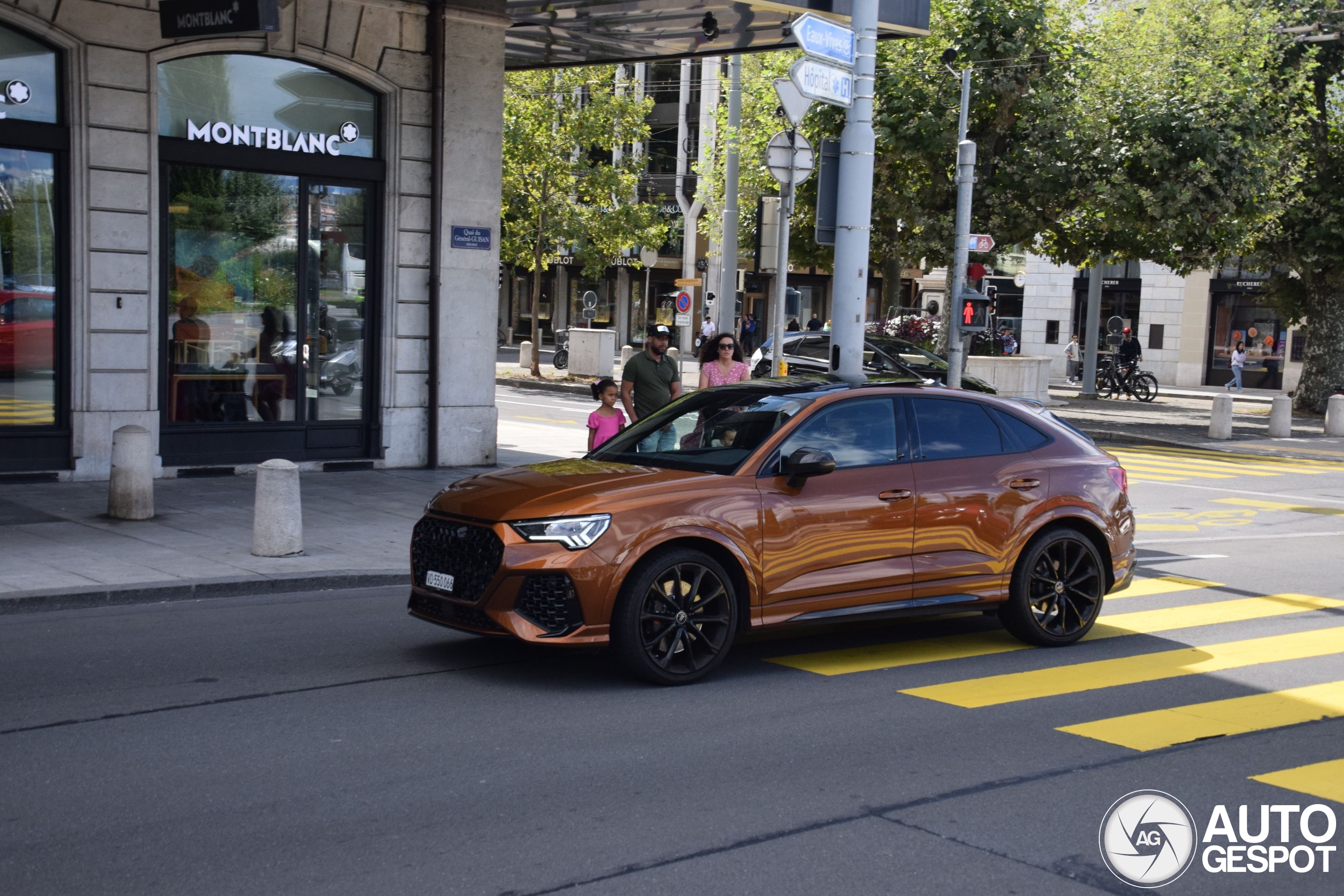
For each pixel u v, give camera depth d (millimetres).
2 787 5043
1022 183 24797
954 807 5062
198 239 13938
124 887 4129
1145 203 24156
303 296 14719
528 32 17641
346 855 4426
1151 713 6559
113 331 13125
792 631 8477
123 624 7965
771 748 5773
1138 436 23797
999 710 6535
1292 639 8539
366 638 7820
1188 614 9375
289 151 14367
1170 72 25094
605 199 34844
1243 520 14680
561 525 6508
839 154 12062
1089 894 4262
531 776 5305
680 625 6770
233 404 14320
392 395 15305
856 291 12016
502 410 25625
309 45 14266
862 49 11867
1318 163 30312
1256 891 4363
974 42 24625
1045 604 8109
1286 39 28094
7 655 7121
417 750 5617
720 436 7469
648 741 5836
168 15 12320
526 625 6496
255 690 6551
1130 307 44938
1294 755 5895
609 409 11219
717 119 37844
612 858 4441
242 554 9945
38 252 12812
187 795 5000
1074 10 26453
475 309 15719
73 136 12773
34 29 12461
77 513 11305
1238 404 35250
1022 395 26297
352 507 12547
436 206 15219
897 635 8422
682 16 16359
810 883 4270
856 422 7547
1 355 12664
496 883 4207
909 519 7445
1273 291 33062
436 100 15094
